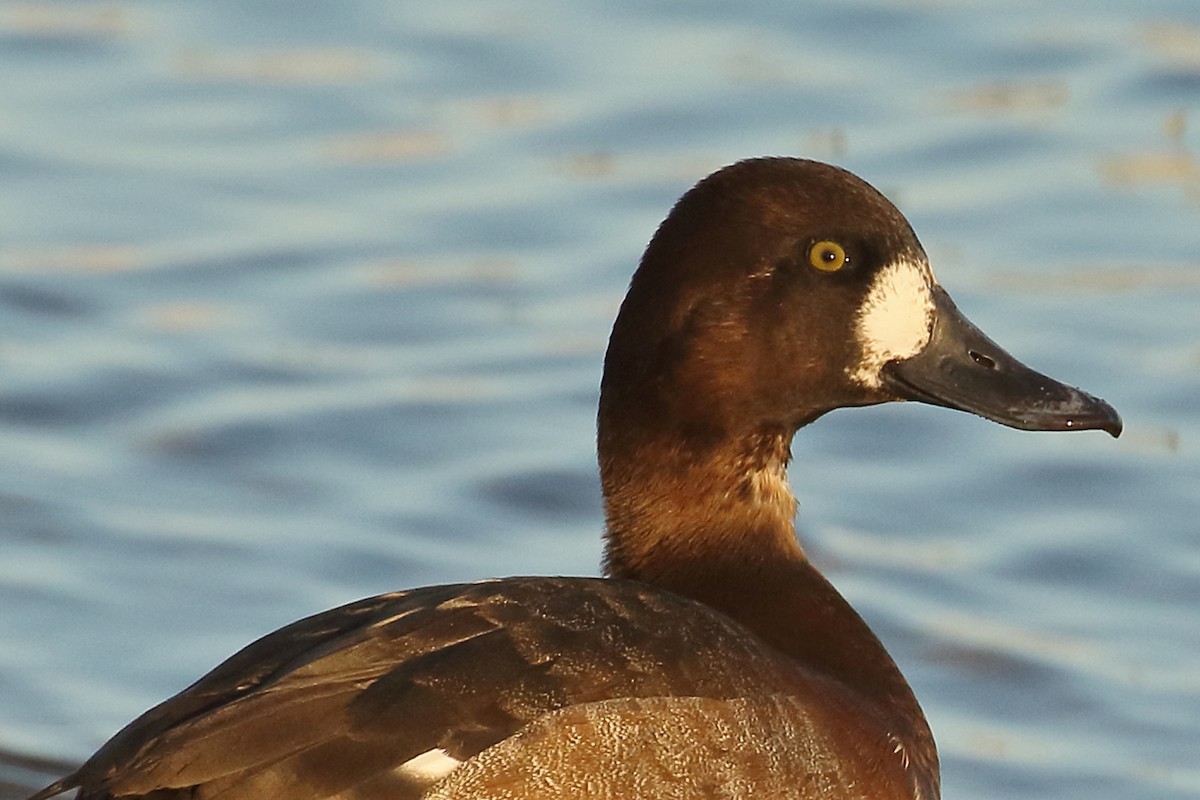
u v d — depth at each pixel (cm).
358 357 1512
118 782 759
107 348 1506
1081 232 1606
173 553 1301
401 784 775
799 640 930
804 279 934
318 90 1791
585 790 809
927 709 1205
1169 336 1498
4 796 1062
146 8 1909
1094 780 1142
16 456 1395
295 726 771
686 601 874
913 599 1290
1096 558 1327
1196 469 1396
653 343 932
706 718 835
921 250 954
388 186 1677
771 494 954
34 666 1190
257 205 1656
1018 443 1436
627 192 1662
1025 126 1722
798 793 852
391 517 1350
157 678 1185
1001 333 1498
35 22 1877
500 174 1689
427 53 1838
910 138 1714
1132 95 1761
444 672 802
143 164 1700
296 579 1283
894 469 1420
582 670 823
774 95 1769
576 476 1390
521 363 1505
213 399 1460
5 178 1678
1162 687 1216
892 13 1866
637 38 1855
